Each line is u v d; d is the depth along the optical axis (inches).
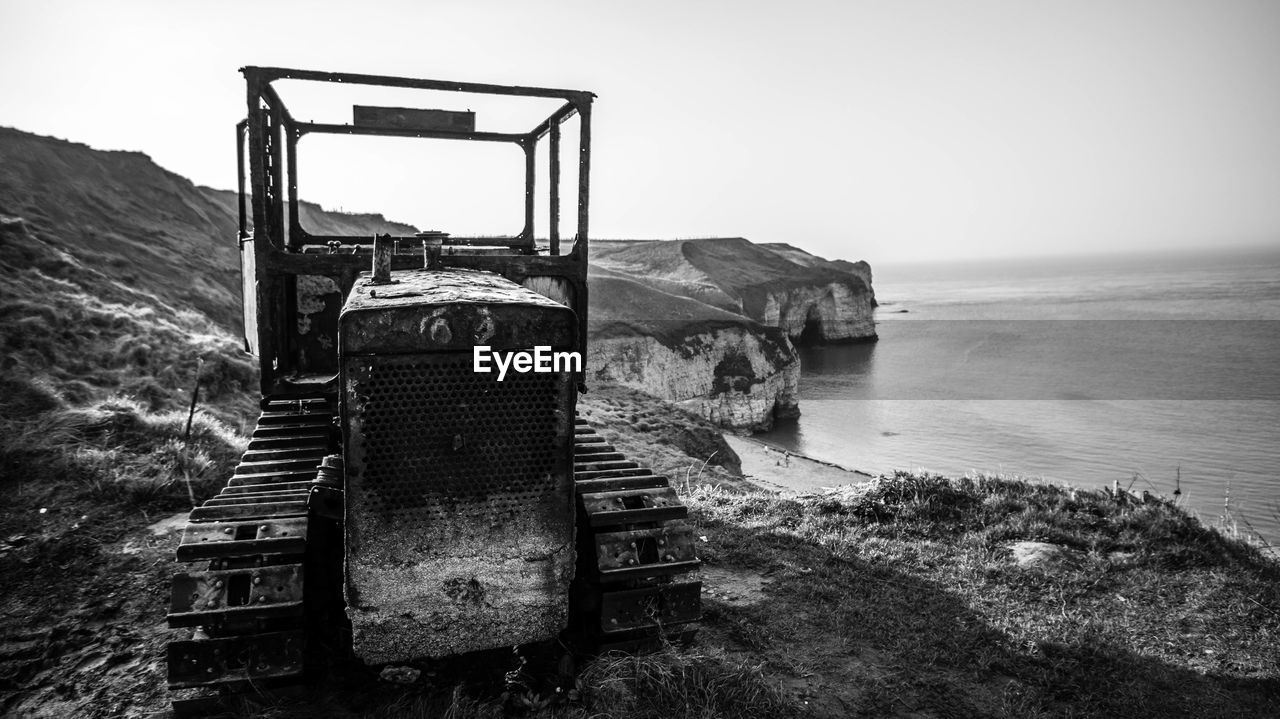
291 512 136.5
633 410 1106.7
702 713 141.2
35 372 462.3
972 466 1957.4
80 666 167.5
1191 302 7190.0
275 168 221.1
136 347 581.0
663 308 3006.9
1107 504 303.7
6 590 210.4
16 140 1600.6
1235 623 205.2
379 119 249.9
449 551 120.6
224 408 556.1
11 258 831.7
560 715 134.0
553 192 255.4
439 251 191.6
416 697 135.4
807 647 179.8
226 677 125.0
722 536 256.5
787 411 2915.8
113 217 1557.6
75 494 294.0
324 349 209.2
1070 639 189.3
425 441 117.7
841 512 292.5
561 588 127.3
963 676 171.3
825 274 5142.7
